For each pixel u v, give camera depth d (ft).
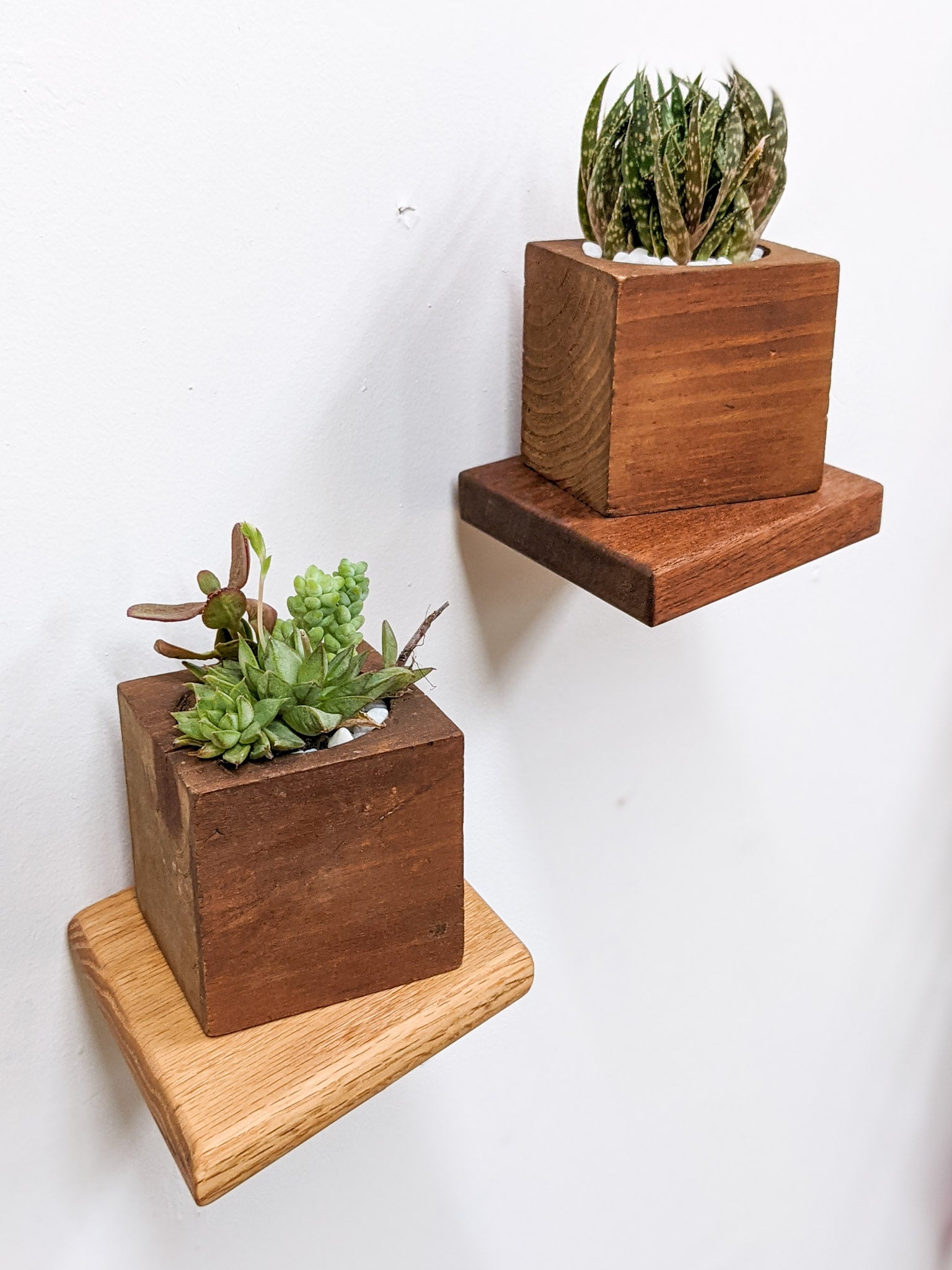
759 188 1.91
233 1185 1.61
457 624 2.37
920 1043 4.18
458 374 2.15
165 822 1.70
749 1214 3.85
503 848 2.71
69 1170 2.20
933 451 3.18
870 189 2.68
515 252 2.15
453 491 2.24
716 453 1.99
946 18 2.63
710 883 3.25
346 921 1.74
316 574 1.73
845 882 3.64
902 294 2.87
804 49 2.43
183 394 1.85
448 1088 2.83
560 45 2.07
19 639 1.81
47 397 1.72
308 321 1.94
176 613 1.68
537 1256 3.27
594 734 2.76
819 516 2.02
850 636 3.26
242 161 1.78
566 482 2.07
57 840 1.96
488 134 2.03
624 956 3.13
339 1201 2.69
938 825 3.84
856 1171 4.17
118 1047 2.13
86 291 1.71
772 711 3.16
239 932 1.67
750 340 1.92
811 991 3.71
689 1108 3.51
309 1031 1.75
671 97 1.98
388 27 1.86
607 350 1.86
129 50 1.64
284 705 1.65
